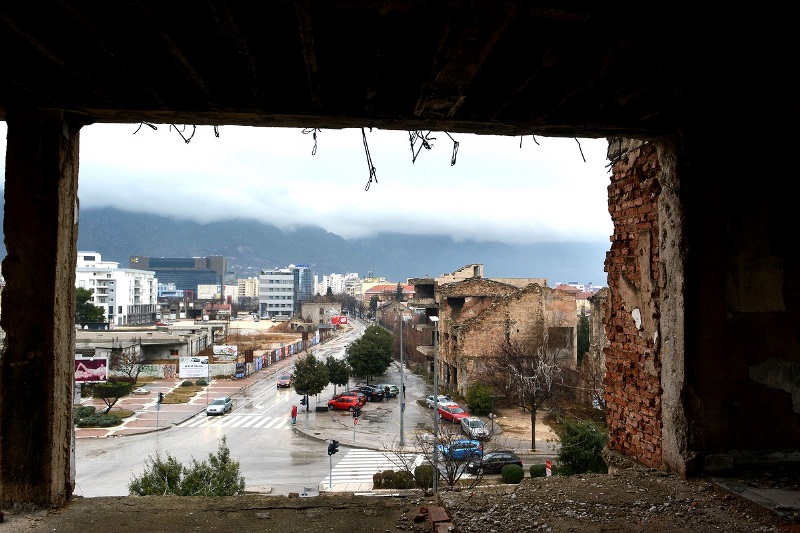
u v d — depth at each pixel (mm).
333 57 3602
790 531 3711
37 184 4148
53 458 4094
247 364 43719
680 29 3201
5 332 4059
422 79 3785
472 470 15867
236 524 3887
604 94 4270
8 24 3010
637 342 5574
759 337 5031
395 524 3922
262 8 2996
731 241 5004
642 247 5516
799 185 5160
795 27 3232
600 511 4094
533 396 21375
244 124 4582
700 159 4930
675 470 4938
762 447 5004
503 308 30797
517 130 4746
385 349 39844
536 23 3203
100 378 34062
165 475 11414
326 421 27625
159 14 2871
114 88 3932
